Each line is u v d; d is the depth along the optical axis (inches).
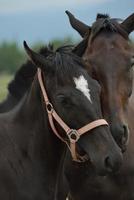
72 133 362.6
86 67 372.8
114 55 419.8
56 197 384.5
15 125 383.9
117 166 356.2
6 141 378.9
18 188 368.8
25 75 411.2
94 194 434.6
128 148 435.8
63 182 396.2
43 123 378.3
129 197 435.5
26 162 375.6
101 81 414.3
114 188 431.8
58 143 379.9
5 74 1801.2
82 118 359.6
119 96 409.7
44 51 397.1
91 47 428.5
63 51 375.2
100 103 387.2
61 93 361.1
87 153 362.9
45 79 373.1
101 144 358.3
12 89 416.5
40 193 371.9
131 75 422.3
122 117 405.7
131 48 432.8
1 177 368.2
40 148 378.6
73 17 472.4
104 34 434.0
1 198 365.4
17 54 1993.1
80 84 361.1
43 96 374.3
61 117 364.8
